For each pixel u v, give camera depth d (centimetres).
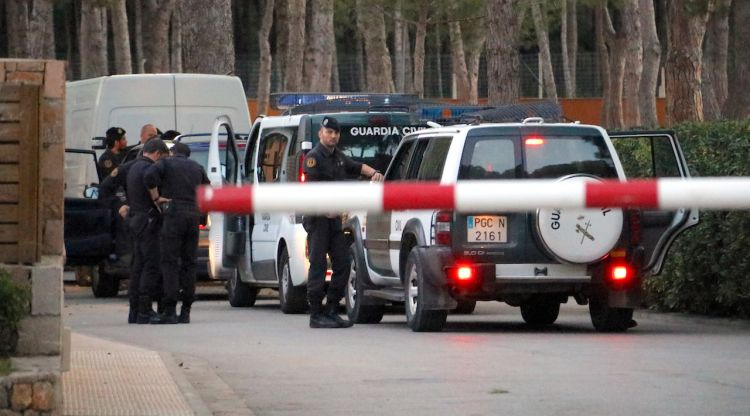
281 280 7038
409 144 6000
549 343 5069
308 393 3806
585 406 3516
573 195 1909
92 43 17688
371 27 15688
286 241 6869
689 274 6222
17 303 3058
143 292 6247
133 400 3438
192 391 3634
